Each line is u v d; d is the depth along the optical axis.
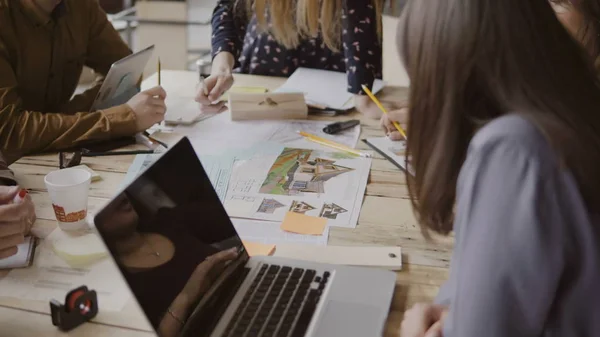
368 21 1.83
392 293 1.01
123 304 0.98
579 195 0.68
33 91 1.79
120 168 1.46
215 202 1.06
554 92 0.71
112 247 0.82
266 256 1.10
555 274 0.69
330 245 1.17
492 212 0.69
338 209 1.29
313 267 1.07
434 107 0.75
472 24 0.71
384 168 1.47
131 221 0.87
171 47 3.24
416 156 0.81
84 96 1.94
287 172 1.44
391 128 1.62
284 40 2.00
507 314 0.70
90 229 1.19
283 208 1.29
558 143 0.68
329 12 1.86
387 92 1.95
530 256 0.68
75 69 1.92
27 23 1.70
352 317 0.95
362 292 1.01
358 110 1.84
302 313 0.95
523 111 0.70
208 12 3.60
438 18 0.73
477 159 0.71
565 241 0.69
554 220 0.68
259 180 1.40
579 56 0.75
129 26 3.36
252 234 1.20
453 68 0.72
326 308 0.96
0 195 1.14
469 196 0.72
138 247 0.87
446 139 0.75
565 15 1.32
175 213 0.96
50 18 1.76
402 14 0.80
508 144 0.69
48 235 1.17
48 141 1.53
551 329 0.75
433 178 0.78
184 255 0.94
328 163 1.49
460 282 0.73
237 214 1.26
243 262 1.06
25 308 0.97
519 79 0.71
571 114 0.70
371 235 1.20
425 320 0.92
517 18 0.71
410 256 1.14
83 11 1.90
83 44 1.92
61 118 1.56
